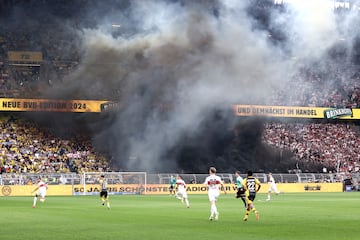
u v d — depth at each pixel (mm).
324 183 83250
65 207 43656
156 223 28531
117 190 72875
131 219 31375
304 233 23281
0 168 75500
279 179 80812
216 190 30672
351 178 85625
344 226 26609
